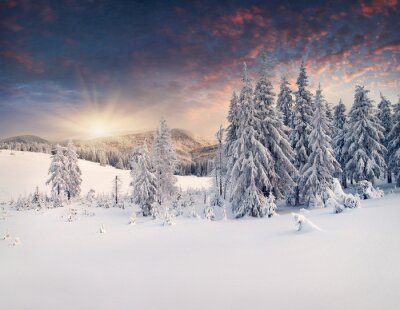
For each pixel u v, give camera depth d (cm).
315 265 839
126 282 938
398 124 3884
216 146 4931
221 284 804
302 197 3130
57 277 1114
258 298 673
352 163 3816
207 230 1955
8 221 3672
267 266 906
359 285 655
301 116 3247
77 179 6162
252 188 2634
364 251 886
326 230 1280
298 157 3256
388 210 1541
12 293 945
